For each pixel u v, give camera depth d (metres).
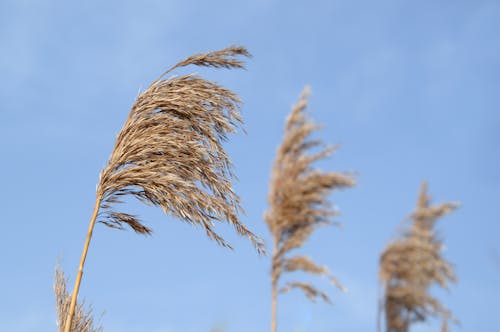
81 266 3.05
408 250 11.56
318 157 8.64
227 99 3.38
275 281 8.34
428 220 12.06
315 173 8.51
